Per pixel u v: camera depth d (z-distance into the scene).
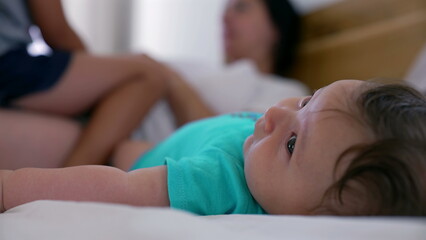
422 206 0.47
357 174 0.48
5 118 0.94
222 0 2.42
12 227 0.38
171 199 0.54
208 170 0.58
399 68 1.51
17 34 1.10
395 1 1.55
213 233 0.37
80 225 0.38
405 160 0.47
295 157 0.53
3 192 0.52
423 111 0.52
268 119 0.57
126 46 2.42
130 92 1.06
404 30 1.51
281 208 0.54
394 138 0.49
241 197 0.57
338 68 1.73
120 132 1.01
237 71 1.50
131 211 0.41
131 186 0.54
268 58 1.89
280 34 1.86
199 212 0.56
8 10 1.10
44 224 0.39
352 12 1.70
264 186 0.55
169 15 2.48
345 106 0.53
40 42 1.31
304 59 1.88
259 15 1.83
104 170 0.54
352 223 0.39
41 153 0.94
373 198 0.48
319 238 0.37
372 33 1.62
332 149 0.51
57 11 1.19
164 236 0.36
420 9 1.48
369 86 0.56
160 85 1.12
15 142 0.91
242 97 1.41
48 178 0.53
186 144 0.75
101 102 1.06
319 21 1.84
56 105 1.06
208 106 1.39
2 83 1.01
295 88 1.58
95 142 0.98
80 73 1.05
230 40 1.87
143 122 1.21
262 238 0.37
